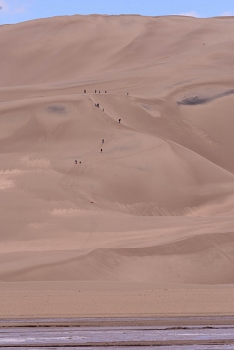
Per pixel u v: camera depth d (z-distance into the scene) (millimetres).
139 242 66062
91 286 43969
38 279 54812
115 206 94500
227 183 108438
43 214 80312
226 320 28672
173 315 29875
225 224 73188
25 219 78188
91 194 94250
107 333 25938
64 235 72812
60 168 102062
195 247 63062
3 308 31719
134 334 25750
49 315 29781
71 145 114875
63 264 57438
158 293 37688
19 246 70812
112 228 74625
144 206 97875
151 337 25250
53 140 117438
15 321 28266
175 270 59719
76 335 25562
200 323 27984
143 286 44656
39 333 25938
